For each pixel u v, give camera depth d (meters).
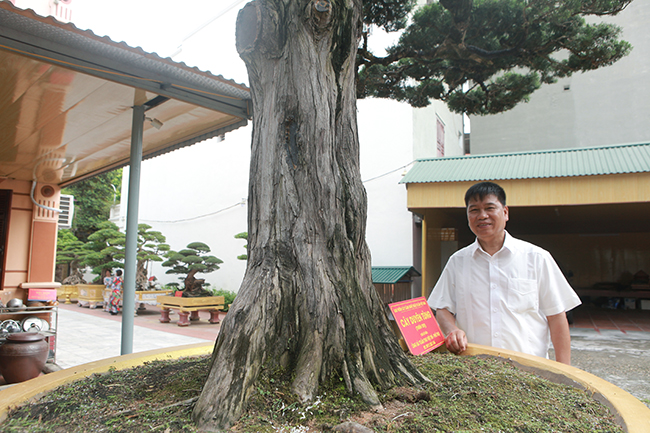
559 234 16.00
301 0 1.65
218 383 1.26
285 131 1.64
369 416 1.25
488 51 4.80
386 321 1.79
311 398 1.31
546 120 14.41
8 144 4.93
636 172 6.56
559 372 1.73
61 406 1.36
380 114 10.13
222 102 3.85
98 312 11.95
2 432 1.17
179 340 7.46
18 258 6.32
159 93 3.45
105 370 1.82
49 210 6.63
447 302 2.44
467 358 1.99
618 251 15.17
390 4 4.87
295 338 1.46
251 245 1.66
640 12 13.42
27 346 4.27
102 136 4.68
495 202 2.17
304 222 1.58
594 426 1.23
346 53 1.76
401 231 9.59
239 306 1.45
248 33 1.73
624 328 9.52
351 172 1.80
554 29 4.55
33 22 2.61
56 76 3.14
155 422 1.21
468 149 17.62
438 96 5.88
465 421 1.22
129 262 3.90
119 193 21.84
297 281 1.52
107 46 2.94
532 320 2.15
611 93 13.67
